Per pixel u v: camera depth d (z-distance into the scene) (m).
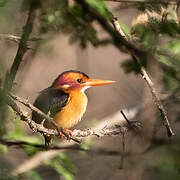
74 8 8.50
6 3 4.66
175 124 12.39
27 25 5.81
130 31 8.46
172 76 8.93
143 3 8.02
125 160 12.05
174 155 11.24
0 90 5.00
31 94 13.16
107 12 8.08
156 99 7.75
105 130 7.34
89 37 9.27
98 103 15.95
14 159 12.37
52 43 6.47
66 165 11.01
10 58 5.03
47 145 9.58
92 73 16.58
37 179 9.30
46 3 7.30
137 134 10.38
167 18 8.16
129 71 8.98
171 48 8.57
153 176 11.90
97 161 12.70
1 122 5.00
